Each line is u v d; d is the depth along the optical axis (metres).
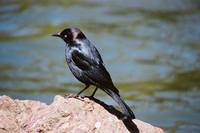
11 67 22.97
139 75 22.77
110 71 23.06
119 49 25.06
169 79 22.48
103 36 26.30
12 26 27.30
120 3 30.59
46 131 9.59
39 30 26.92
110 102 19.55
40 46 25.19
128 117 9.57
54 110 9.76
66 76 22.34
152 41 25.98
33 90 20.73
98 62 10.20
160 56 24.56
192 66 23.73
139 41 25.91
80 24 27.64
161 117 18.86
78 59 10.23
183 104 20.16
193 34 26.95
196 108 19.80
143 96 20.78
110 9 29.70
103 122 9.62
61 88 21.09
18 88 20.86
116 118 9.75
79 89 21.09
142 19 28.48
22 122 9.87
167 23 28.19
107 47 25.20
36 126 9.66
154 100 20.48
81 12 29.12
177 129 17.89
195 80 22.53
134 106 19.83
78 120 9.61
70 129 9.51
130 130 9.66
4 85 21.08
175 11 29.77
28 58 23.92
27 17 28.34
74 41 10.35
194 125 18.27
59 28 27.16
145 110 19.47
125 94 21.00
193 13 29.58
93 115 9.73
